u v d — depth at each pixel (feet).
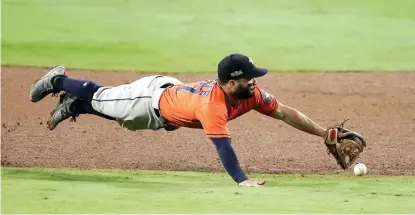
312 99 140.97
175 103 82.17
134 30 193.98
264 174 93.30
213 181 87.04
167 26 197.98
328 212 69.36
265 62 170.09
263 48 180.96
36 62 166.61
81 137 113.70
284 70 163.43
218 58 173.37
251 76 77.77
